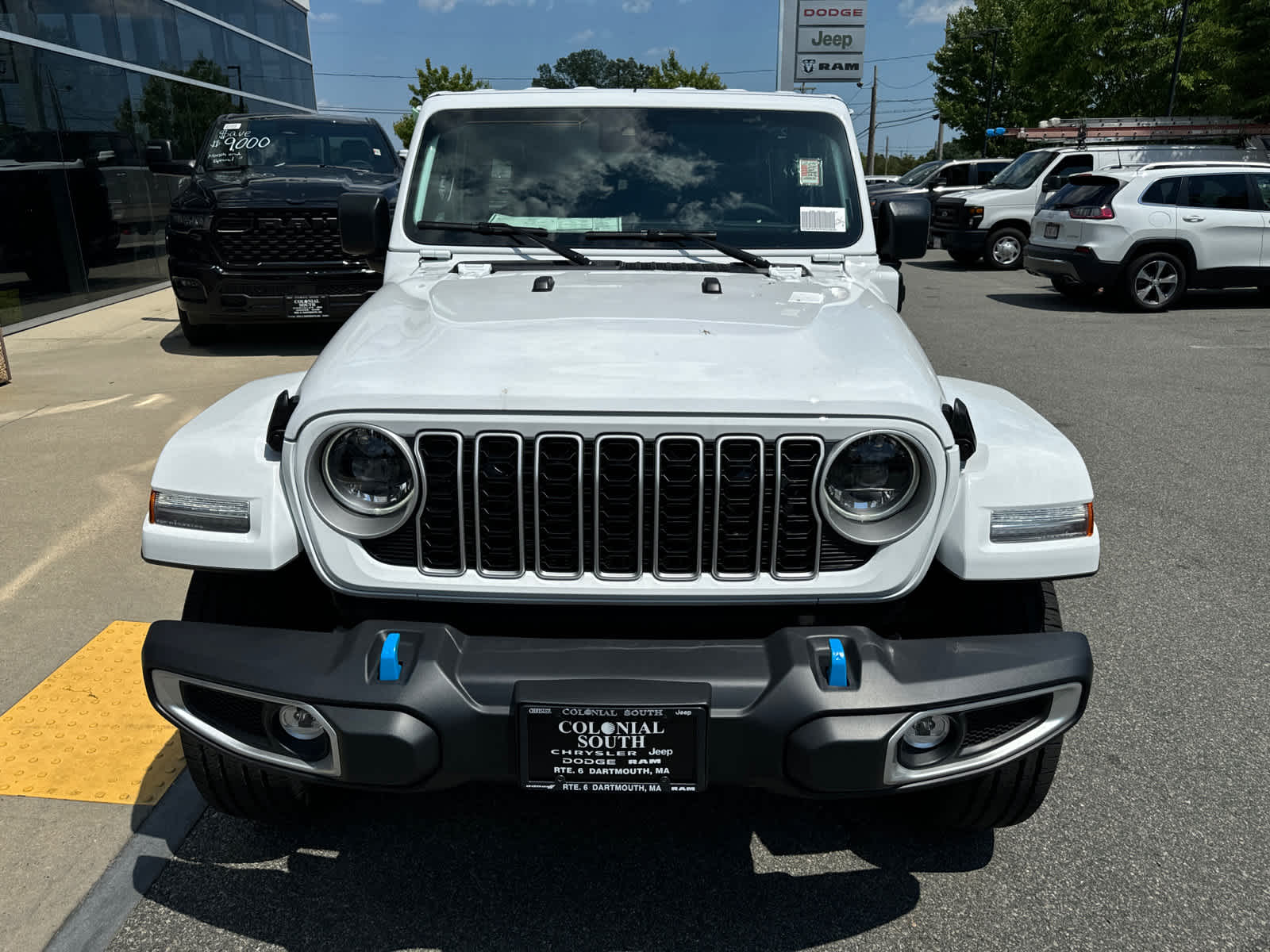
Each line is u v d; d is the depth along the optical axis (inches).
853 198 130.1
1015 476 84.4
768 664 78.5
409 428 78.4
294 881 99.0
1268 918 93.7
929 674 78.2
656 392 77.9
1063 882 98.7
